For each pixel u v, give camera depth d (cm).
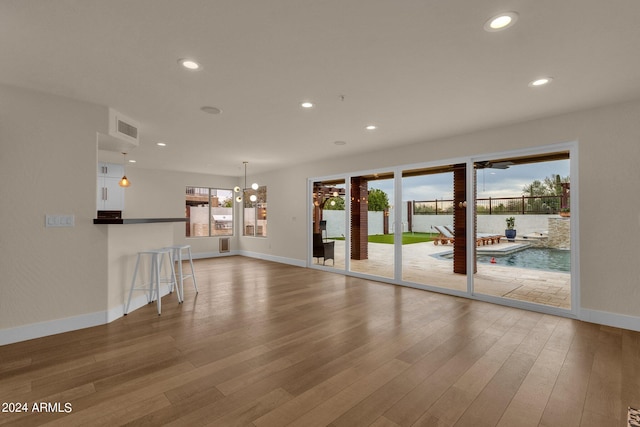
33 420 173
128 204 725
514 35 204
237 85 284
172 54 230
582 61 238
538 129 374
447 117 371
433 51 226
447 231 583
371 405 189
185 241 820
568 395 199
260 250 831
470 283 435
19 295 283
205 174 855
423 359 249
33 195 290
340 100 319
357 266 644
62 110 308
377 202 646
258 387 208
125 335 297
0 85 275
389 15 184
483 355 256
